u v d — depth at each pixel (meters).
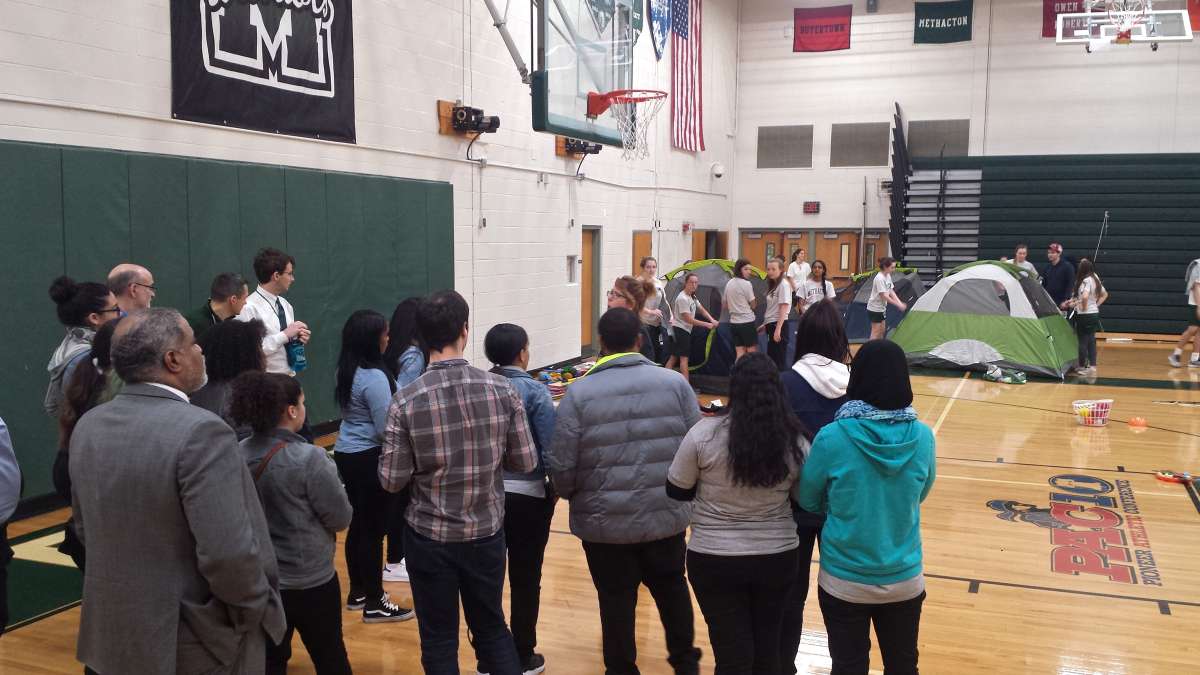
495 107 10.59
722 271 11.54
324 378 8.08
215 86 6.84
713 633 2.83
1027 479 6.86
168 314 2.27
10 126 5.48
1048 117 17.39
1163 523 5.80
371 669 3.69
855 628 2.68
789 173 19.16
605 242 13.93
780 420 2.74
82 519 2.22
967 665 3.79
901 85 18.23
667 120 15.88
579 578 4.84
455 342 2.96
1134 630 4.17
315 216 7.86
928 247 17.48
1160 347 15.00
